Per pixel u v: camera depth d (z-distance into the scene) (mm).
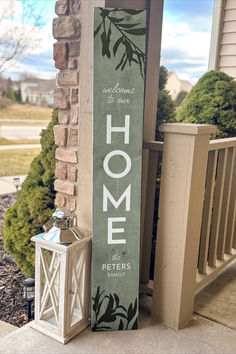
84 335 1619
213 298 2020
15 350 1485
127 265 1645
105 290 1635
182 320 1709
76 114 1771
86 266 1623
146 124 1856
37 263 1585
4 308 2291
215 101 2682
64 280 1492
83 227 1806
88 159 1714
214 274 2143
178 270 1644
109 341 1582
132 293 1666
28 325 1671
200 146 1559
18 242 2346
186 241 1602
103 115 1520
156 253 1715
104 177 1562
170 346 1561
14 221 2377
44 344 1535
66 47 1734
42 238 1558
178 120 2854
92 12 1562
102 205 1578
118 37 1476
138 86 1530
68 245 1485
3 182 2607
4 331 2074
